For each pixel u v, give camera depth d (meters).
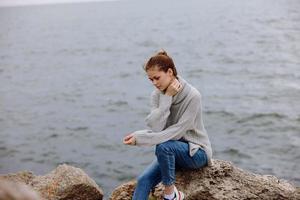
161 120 4.26
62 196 5.25
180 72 39.69
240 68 39.38
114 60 54.34
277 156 16.45
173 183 4.43
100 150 18.80
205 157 4.58
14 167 17.70
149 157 17.19
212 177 4.95
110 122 24.02
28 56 67.38
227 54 49.72
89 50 68.38
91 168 16.70
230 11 126.94
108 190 14.59
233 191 4.86
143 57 55.31
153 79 4.18
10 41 96.94
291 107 23.66
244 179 5.05
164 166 4.35
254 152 17.03
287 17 90.31
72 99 31.84
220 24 89.75
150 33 86.56
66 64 54.59
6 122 25.56
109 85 36.84
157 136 4.29
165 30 89.44
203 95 28.92
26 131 23.08
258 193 4.91
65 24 138.62
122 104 28.64
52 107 29.34
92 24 128.00
